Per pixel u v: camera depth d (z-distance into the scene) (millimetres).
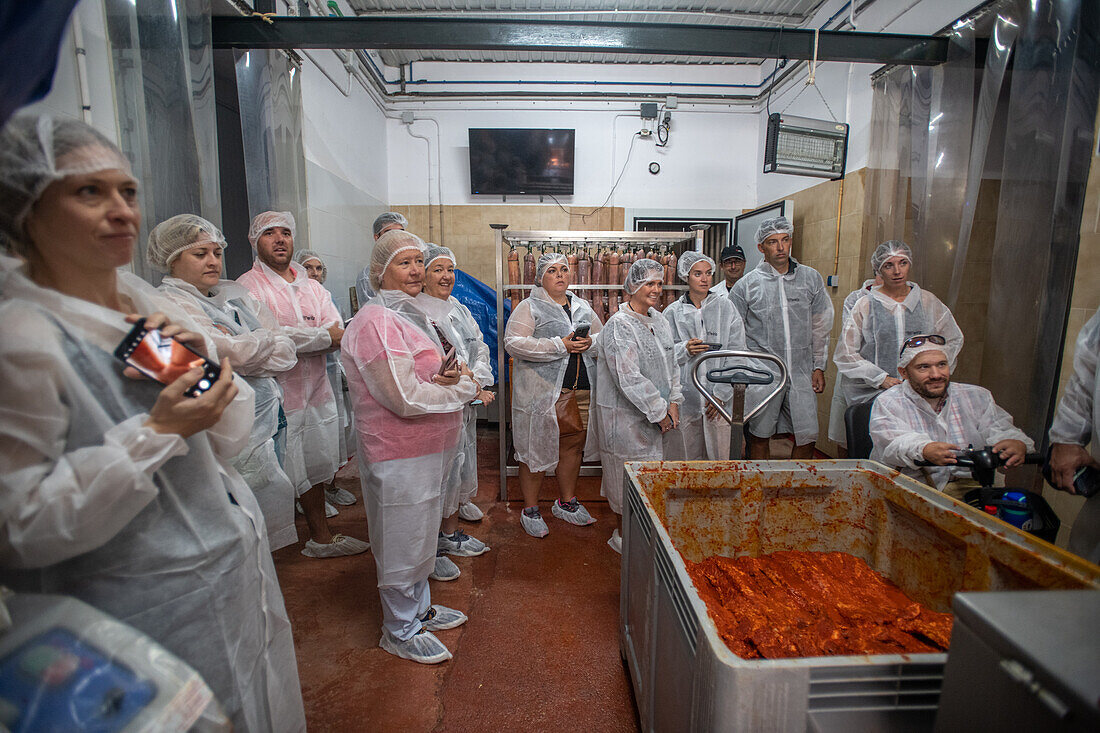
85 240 684
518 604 1936
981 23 2334
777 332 2826
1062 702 421
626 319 2119
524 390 2430
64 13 564
